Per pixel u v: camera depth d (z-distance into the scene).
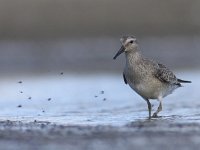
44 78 23.72
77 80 23.03
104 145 9.80
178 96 18.62
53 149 9.61
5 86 21.73
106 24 34.94
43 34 33.75
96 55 29.20
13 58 28.84
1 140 10.41
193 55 29.36
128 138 10.38
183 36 34.31
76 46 31.25
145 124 12.08
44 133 11.00
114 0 36.06
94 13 35.34
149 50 31.06
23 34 33.59
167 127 11.55
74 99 18.23
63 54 29.56
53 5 35.19
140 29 35.06
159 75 13.88
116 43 31.97
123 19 35.38
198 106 16.20
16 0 35.09
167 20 35.66
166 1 36.31
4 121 13.02
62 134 10.85
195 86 20.84
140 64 13.91
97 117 14.01
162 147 9.57
